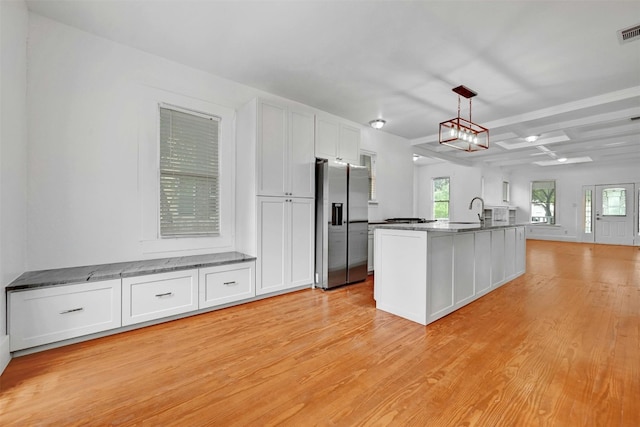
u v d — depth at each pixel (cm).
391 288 300
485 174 897
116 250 283
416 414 151
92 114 268
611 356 209
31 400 161
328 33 259
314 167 397
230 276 314
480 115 462
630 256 651
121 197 284
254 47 284
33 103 241
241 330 256
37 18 242
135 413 152
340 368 195
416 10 228
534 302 334
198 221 339
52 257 251
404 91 377
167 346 225
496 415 149
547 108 431
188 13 235
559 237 953
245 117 354
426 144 646
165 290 270
